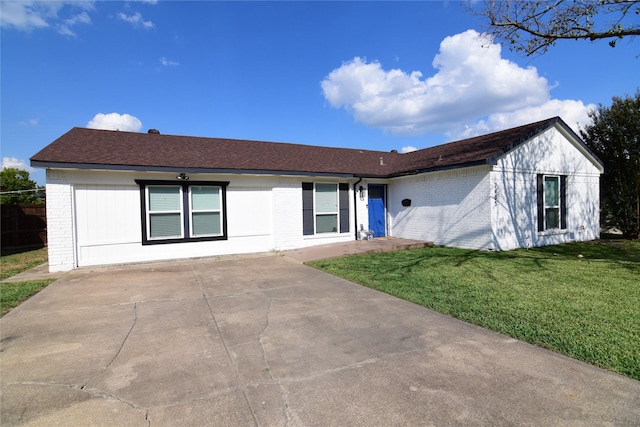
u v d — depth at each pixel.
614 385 2.85
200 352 3.70
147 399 2.78
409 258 9.58
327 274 7.82
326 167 12.91
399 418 2.47
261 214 11.53
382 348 3.73
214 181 10.66
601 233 15.10
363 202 13.88
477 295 5.62
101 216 9.27
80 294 6.25
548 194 11.85
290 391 2.88
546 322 4.30
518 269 7.63
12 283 7.17
